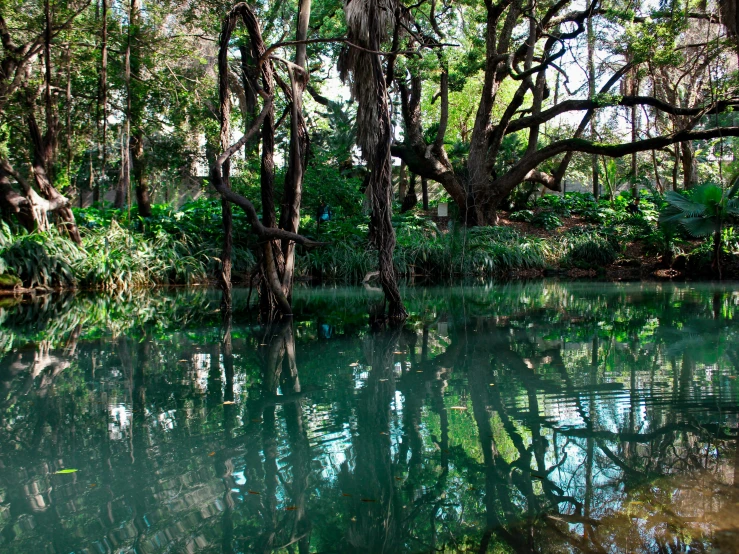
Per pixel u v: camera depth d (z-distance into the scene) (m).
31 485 2.29
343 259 14.52
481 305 8.75
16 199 11.33
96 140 13.23
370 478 2.35
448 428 2.92
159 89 13.33
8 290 10.38
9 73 11.06
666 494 2.14
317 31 14.76
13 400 3.53
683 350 4.84
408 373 4.17
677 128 20.09
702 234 14.15
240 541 1.86
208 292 11.49
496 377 3.99
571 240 17.27
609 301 8.98
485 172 18.02
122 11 12.63
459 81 16.80
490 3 15.40
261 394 3.62
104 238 12.17
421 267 15.49
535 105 18.67
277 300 7.45
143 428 2.96
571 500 2.12
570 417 3.07
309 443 2.72
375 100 6.43
